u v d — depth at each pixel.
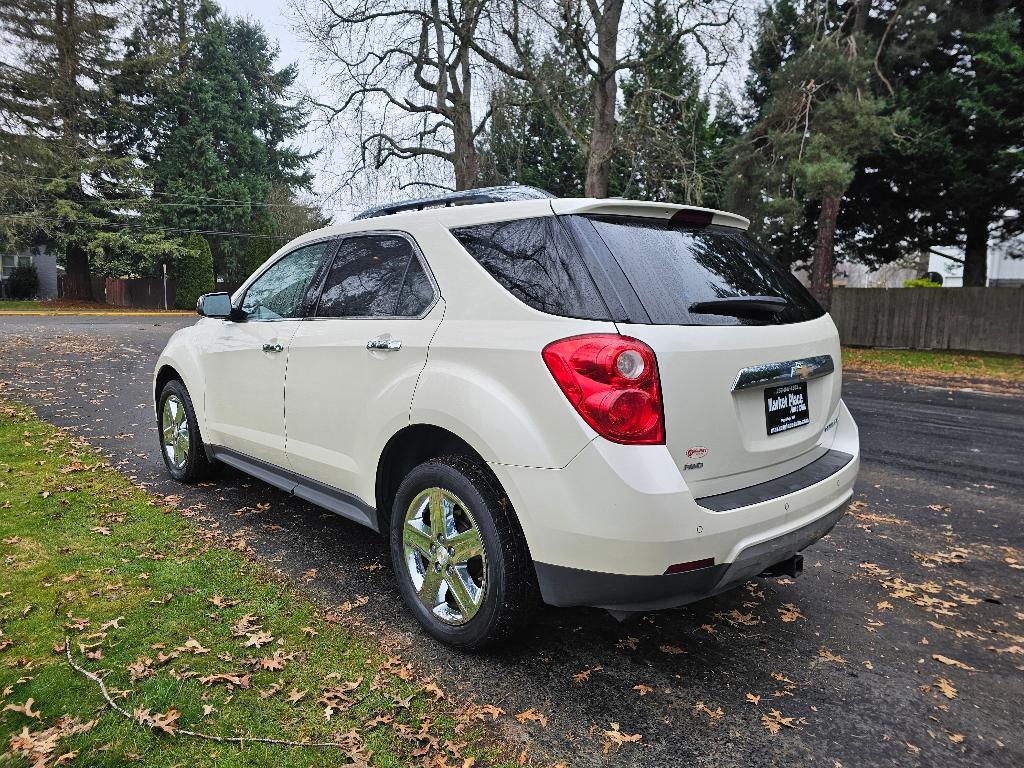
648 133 18.88
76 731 2.16
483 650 2.72
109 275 39.56
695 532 2.22
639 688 2.54
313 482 3.56
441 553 2.79
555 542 2.34
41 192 30.91
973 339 17.80
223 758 2.08
